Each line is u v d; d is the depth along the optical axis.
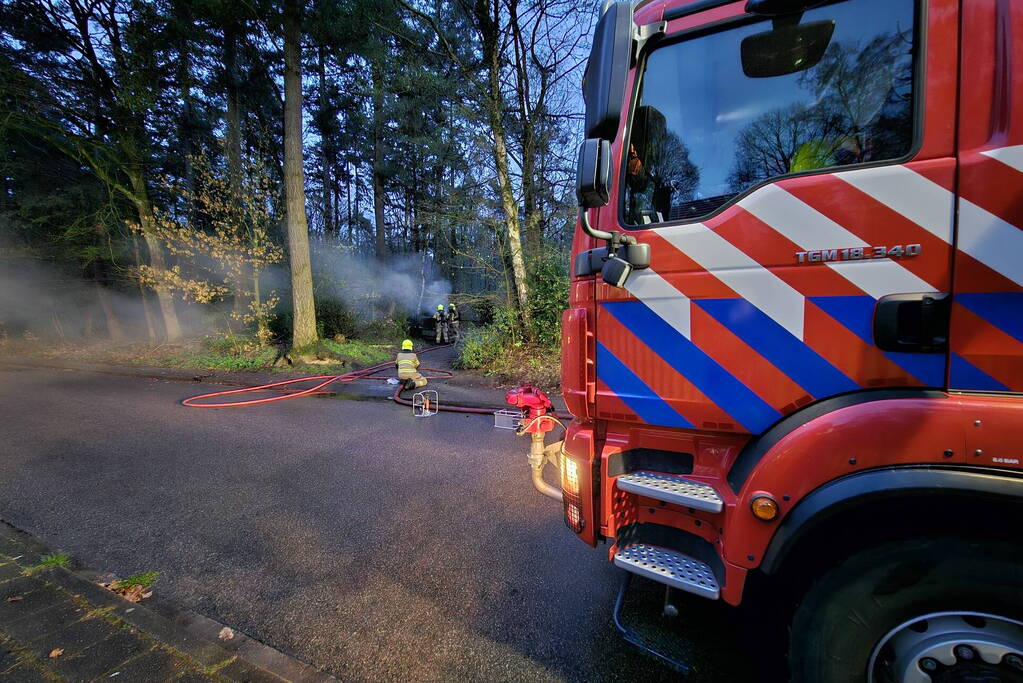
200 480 4.50
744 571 1.65
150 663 2.14
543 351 9.75
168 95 15.38
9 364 14.11
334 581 2.86
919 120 1.49
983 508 1.39
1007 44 1.37
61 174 16.03
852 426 1.48
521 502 3.94
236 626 2.46
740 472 1.77
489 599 2.67
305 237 12.25
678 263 1.85
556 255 9.71
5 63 12.95
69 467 4.89
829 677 1.52
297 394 8.70
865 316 1.55
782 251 1.67
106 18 13.62
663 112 1.97
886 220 1.52
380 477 4.54
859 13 1.64
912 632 1.44
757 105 1.82
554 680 2.09
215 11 11.38
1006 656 1.33
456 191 10.31
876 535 1.49
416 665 2.19
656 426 1.99
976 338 1.40
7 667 2.10
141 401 8.29
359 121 20.39
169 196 15.76
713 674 2.08
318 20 11.23
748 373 1.76
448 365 12.35
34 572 2.90
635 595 2.68
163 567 3.02
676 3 1.92
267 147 17.14
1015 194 1.35
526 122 10.07
